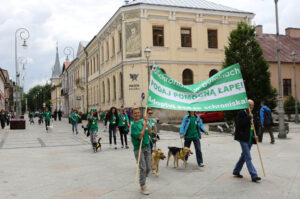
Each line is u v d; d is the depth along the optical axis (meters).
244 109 7.13
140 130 6.36
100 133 21.56
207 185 6.64
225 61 20.31
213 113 28.86
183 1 33.59
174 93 7.75
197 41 31.91
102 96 40.88
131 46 30.02
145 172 6.15
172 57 30.72
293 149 11.52
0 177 7.68
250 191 6.11
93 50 45.50
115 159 10.27
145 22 29.84
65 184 6.93
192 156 10.48
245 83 19.67
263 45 39.12
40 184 6.95
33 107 144.00
